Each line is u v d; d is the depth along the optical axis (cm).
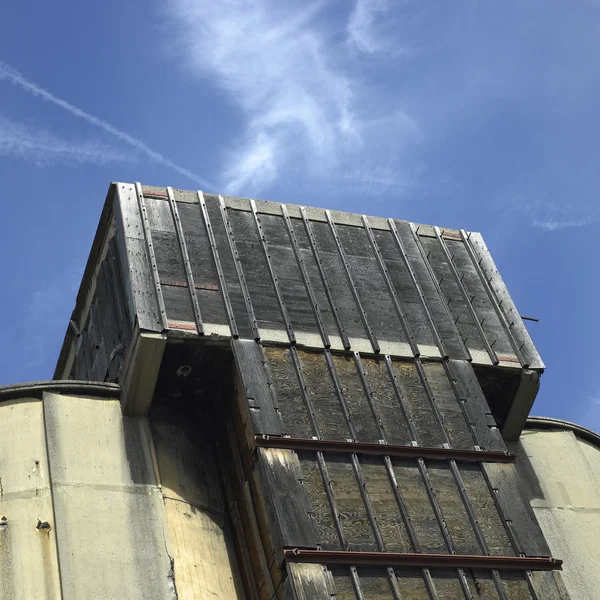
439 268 3159
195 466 2761
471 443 2748
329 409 2672
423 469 2636
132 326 2717
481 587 2475
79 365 3200
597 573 2892
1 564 2372
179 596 2453
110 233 2998
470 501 2628
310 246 3031
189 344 2694
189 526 2611
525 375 3009
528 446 3130
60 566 2389
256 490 2559
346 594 2347
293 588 2311
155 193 2972
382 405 2738
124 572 2431
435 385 2848
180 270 2817
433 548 2502
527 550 2573
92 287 3153
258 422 2570
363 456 2611
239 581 2597
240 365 2672
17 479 2522
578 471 3127
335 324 2864
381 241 3158
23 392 2673
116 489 2572
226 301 2783
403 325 2950
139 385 2694
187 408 2861
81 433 2642
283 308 2831
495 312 3108
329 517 2464
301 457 2550
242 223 3009
